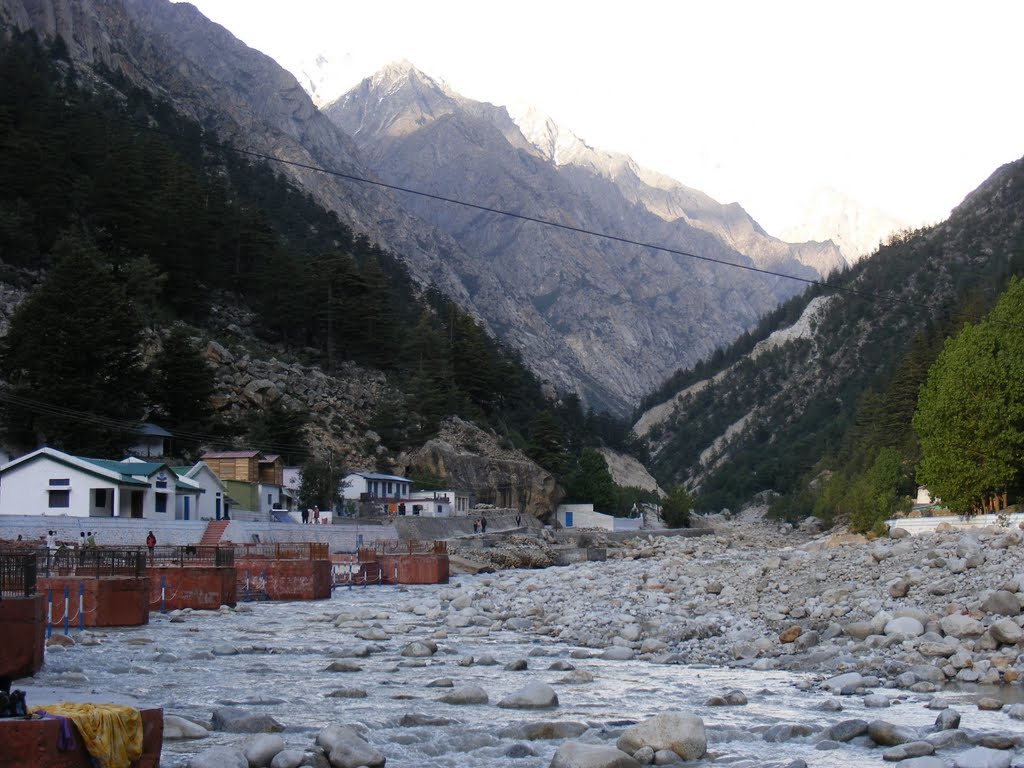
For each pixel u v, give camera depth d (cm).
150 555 5700
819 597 4325
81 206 13875
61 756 1417
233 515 9538
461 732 2333
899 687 2989
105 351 9675
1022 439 8244
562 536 13625
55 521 6969
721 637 3941
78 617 4450
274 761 1900
